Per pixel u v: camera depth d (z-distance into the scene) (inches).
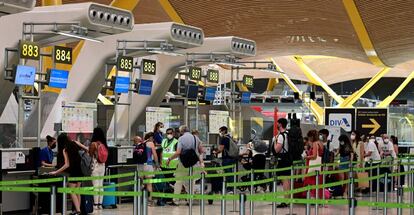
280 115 1481.3
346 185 684.7
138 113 764.6
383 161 719.7
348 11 1067.3
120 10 550.3
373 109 959.0
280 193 385.1
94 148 546.3
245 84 847.1
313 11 1127.6
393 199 684.1
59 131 594.2
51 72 551.8
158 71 767.1
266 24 1246.9
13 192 500.7
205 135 811.4
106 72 692.7
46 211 505.7
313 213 543.2
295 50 1614.2
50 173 490.3
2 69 556.7
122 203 614.2
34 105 666.8
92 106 611.5
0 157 486.3
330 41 1411.2
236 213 539.8
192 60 767.1
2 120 652.1
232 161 667.4
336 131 863.1
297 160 581.9
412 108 1278.3
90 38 561.0
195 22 1203.9
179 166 595.2
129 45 666.8
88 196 518.6
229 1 1107.9
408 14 1061.1
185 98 751.7
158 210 563.2
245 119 919.7
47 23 540.4
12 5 421.4
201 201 406.3
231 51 746.2
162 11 1211.9
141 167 600.1
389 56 1450.5
